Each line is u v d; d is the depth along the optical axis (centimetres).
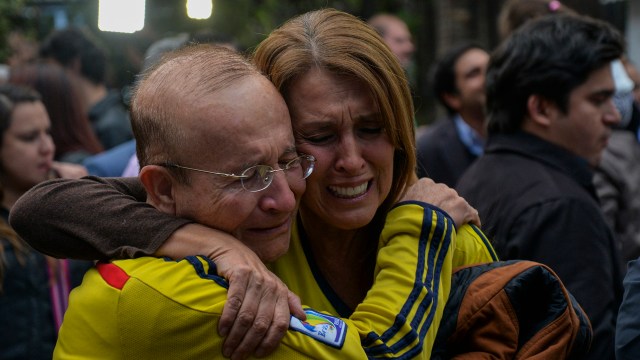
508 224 237
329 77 158
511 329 165
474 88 414
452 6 851
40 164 305
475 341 167
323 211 166
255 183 149
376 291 161
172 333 143
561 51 245
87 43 461
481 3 866
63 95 386
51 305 286
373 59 159
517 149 250
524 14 392
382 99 160
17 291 281
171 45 408
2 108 297
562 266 227
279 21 950
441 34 863
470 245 179
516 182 242
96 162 361
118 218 156
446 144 423
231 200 149
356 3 951
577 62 244
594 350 219
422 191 180
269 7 928
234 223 151
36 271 285
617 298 238
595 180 339
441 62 432
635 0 842
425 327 157
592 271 226
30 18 1016
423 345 155
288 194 152
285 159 153
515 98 254
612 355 220
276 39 162
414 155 172
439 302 162
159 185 156
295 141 162
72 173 321
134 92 159
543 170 242
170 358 145
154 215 155
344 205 165
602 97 248
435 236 168
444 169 421
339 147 161
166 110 150
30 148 302
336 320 151
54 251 162
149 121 153
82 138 387
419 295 159
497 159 254
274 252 156
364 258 180
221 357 143
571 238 229
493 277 169
